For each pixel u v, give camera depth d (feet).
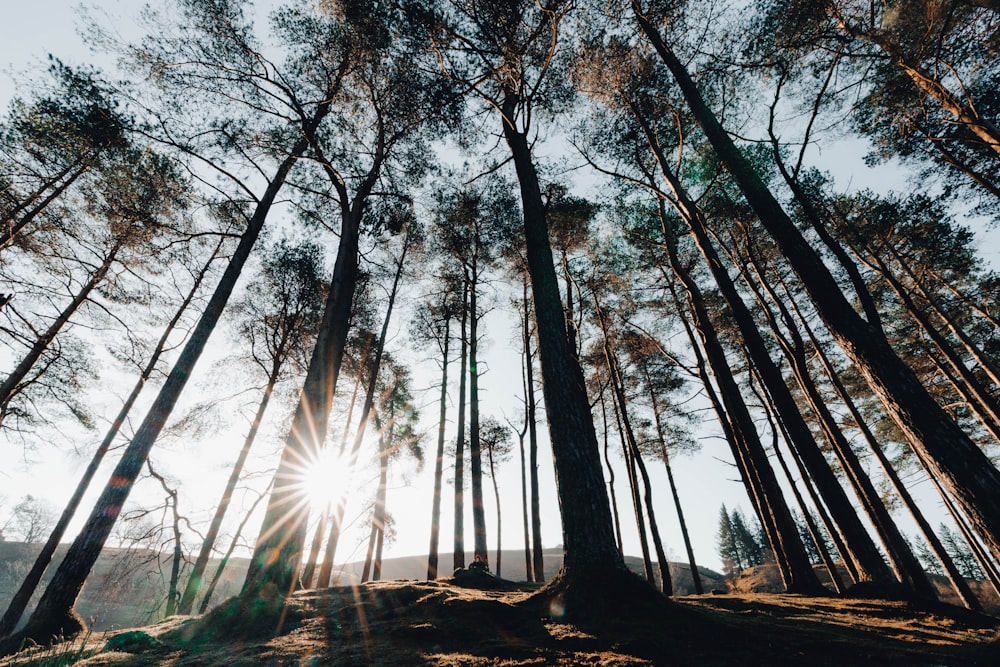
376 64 31.76
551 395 18.66
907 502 38.58
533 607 15.40
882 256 45.91
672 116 36.45
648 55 32.09
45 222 35.86
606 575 14.61
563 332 20.16
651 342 45.70
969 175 35.53
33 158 33.60
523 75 29.50
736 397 31.01
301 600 19.34
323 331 24.82
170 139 29.60
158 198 36.06
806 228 42.78
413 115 32.04
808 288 19.04
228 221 40.24
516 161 26.55
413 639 13.56
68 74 28.30
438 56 28.30
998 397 45.50
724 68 31.99
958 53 28.02
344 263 27.78
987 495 12.87
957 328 41.39
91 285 40.06
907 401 15.28
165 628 17.79
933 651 11.41
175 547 46.03
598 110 36.17
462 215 46.73
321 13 30.22
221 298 27.68
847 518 25.49
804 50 29.89
